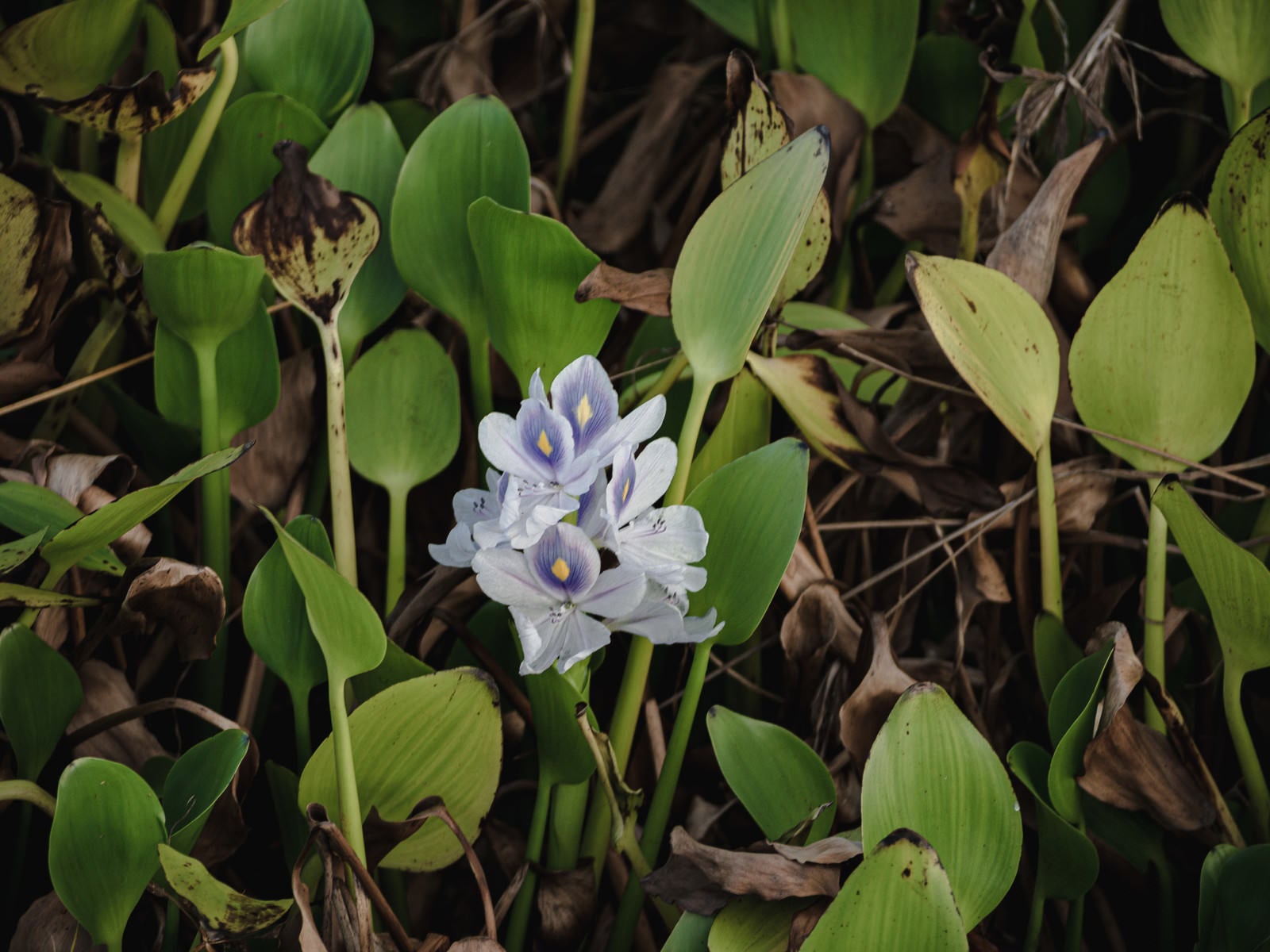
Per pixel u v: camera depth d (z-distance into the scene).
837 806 1.19
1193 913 1.19
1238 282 1.17
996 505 1.22
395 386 1.21
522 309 1.16
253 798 1.22
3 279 1.19
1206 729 1.25
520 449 1.07
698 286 1.12
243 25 1.19
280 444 1.25
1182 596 1.25
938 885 1.04
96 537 1.11
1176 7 1.25
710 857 1.09
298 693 1.15
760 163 1.12
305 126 1.23
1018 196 1.29
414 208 1.19
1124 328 1.17
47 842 1.18
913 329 1.23
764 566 1.12
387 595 1.22
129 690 1.19
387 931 1.13
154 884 1.11
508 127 1.18
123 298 1.24
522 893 1.15
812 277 1.20
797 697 1.23
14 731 1.12
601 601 1.08
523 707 1.18
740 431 1.20
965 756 1.09
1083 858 1.12
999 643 1.25
